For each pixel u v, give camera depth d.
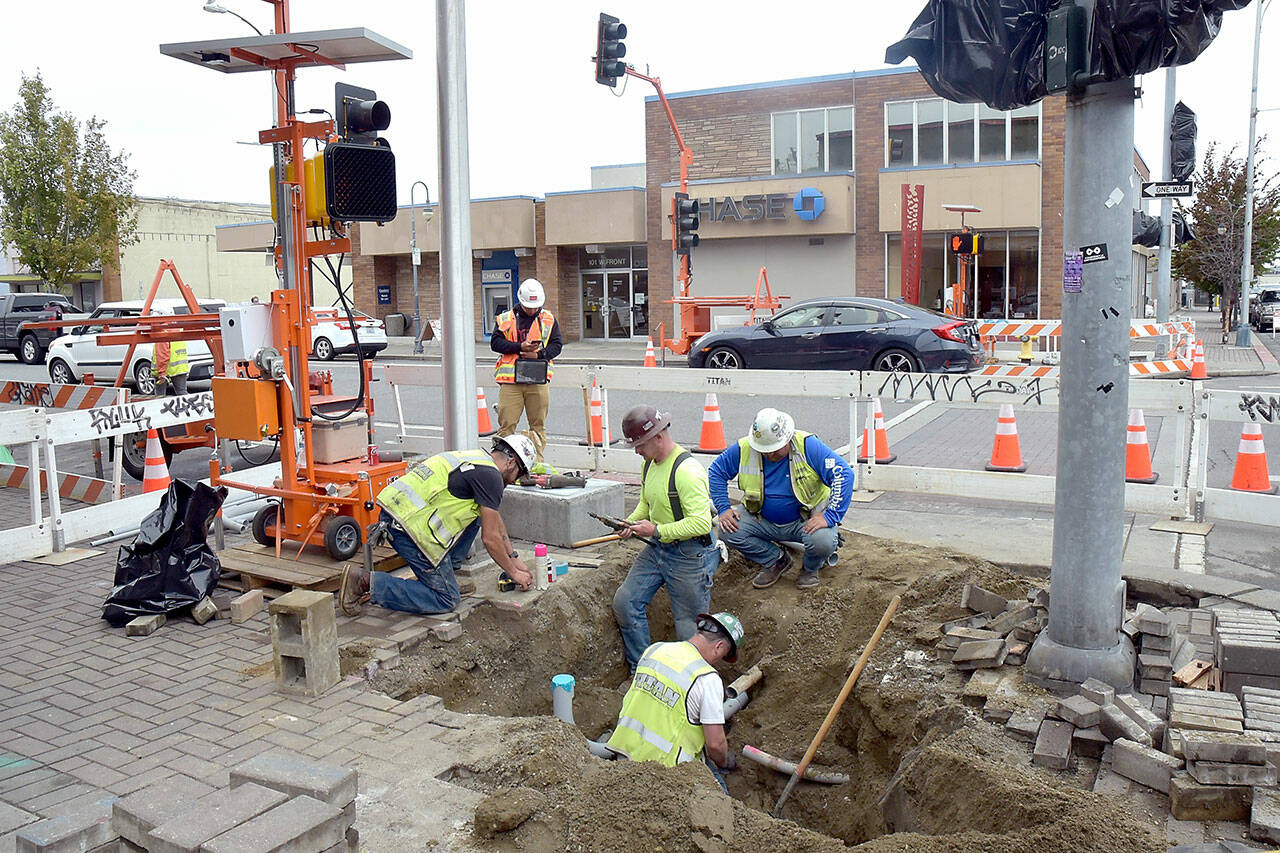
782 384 9.33
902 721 4.88
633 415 6.01
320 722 4.54
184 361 11.70
